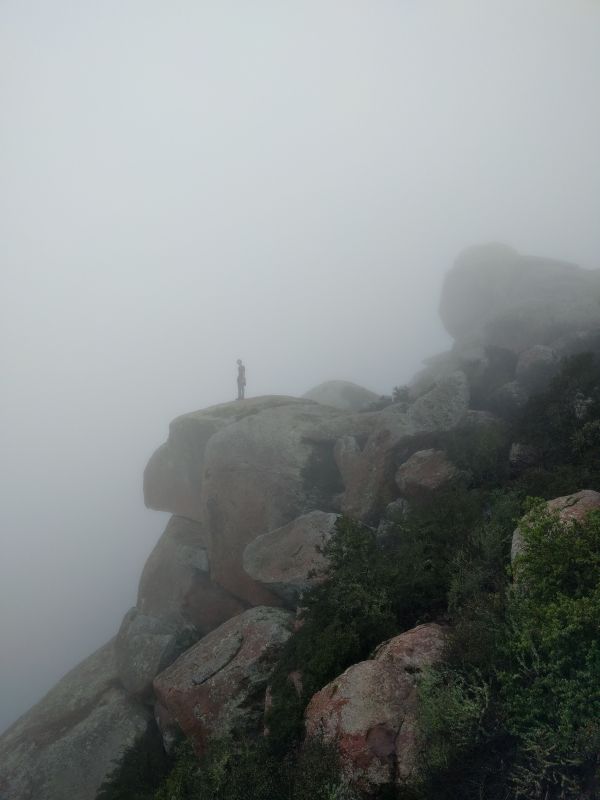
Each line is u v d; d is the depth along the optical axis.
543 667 6.43
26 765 18.36
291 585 15.82
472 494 13.03
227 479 22.72
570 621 6.36
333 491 21.25
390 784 6.82
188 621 21.83
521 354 22.75
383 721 7.43
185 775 9.42
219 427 26.52
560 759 5.75
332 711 7.93
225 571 21.33
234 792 8.00
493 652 7.27
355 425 23.09
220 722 12.75
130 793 14.22
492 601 8.39
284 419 24.52
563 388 15.13
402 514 15.03
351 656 9.59
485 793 6.10
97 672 22.95
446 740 6.69
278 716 9.69
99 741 18.20
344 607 10.41
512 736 6.40
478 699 6.74
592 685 5.98
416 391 27.31
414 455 17.38
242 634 14.99
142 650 20.58
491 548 9.95
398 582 10.44
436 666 7.71
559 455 13.44
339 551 11.57
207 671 14.26
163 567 25.11
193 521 27.55
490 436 15.84
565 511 8.67
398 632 9.66
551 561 7.24
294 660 11.18
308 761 7.44
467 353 27.08
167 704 14.70
